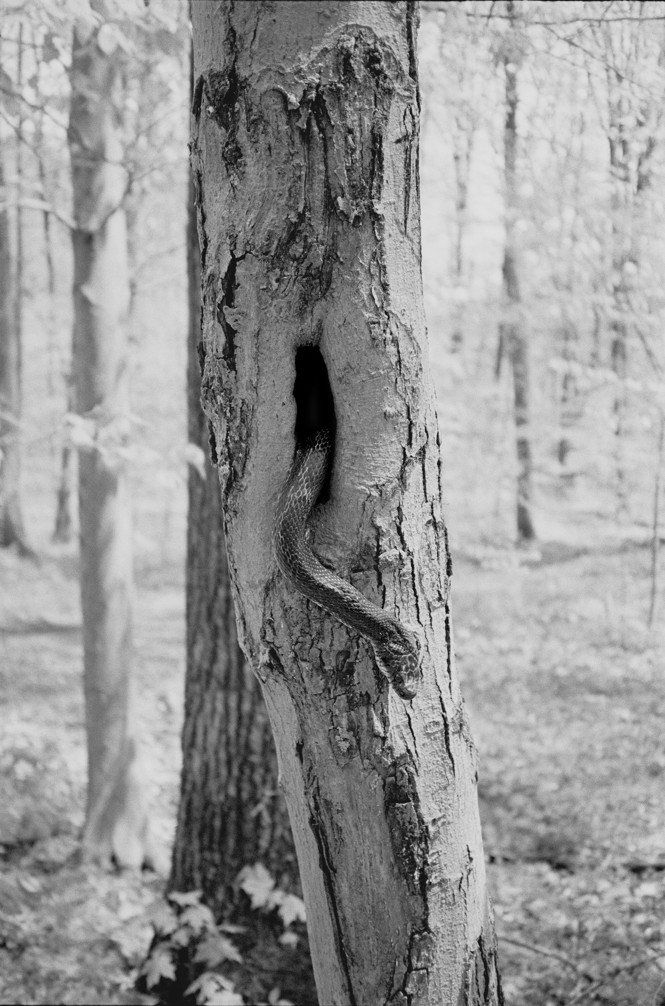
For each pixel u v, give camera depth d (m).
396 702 2.43
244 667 4.98
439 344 11.65
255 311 2.26
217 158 2.23
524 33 4.99
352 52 2.11
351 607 2.27
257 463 2.38
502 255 8.97
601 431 8.38
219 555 5.03
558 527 12.33
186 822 5.14
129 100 6.39
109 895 6.18
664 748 5.89
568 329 8.44
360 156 2.16
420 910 2.51
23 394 17.73
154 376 17.91
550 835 5.62
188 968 4.89
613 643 7.57
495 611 10.23
